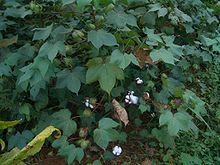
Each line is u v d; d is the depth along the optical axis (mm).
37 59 2412
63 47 2400
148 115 2955
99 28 2543
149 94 2842
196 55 3383
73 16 2662
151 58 2494
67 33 2504
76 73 2510
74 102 2727
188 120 2557
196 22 3553
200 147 2807
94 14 2551
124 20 2561
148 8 2982
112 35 2410
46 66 2395
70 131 2508
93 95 2746
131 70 2848
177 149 2779
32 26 2865
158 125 2807
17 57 2611
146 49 2590
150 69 2896
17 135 2514
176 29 3465
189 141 2844
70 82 2480
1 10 2945
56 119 2543
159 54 2520
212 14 3723
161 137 2672
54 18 2822
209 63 3541
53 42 2436
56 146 2465
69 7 2635
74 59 2604
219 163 2746
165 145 2672
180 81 3178
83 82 2498
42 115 2617
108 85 2404
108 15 2549
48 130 1607
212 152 2830
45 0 2836
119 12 2602
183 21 3258
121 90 2719
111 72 2410
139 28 2811
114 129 2619
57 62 2510
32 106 2648
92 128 2666
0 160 1629
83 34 2512
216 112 3084
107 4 2559
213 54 3469
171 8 3186
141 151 2770
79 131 2604
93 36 2385
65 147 2449
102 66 2430
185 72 3365
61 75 2494
